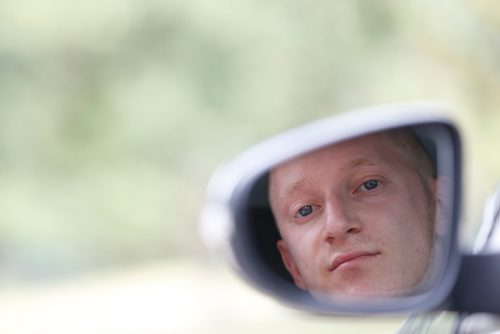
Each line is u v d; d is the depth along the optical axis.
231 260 4.56
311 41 40.56
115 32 39.97
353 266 4.60
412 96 38.34
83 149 43.38
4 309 55.84
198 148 43.97
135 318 51.81
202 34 40.53
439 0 36.44
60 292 60.03
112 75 41.44
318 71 41.16
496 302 4.32
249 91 41.91
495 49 35.94
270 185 4.59
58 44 39.84
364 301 4.56
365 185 4.66
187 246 55.38
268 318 36.41
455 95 36.69
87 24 39.34
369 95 40.62
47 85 41.53
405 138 4.67
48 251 60.56
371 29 39.59
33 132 42.50
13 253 61.62
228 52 41.00
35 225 44.09
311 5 40.38
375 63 40.03
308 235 4.61
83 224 45.12
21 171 42.97
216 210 4.55
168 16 40.16
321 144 4.61
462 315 4.68
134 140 43.22
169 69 41.34
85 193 44.22
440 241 4.49
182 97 41.84
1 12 38.41
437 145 4.64
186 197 49.19
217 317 52.84
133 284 59.06
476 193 32.38
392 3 38.50
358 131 4.66
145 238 51.16
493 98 36.38
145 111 42.28
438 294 4.38
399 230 4.59
